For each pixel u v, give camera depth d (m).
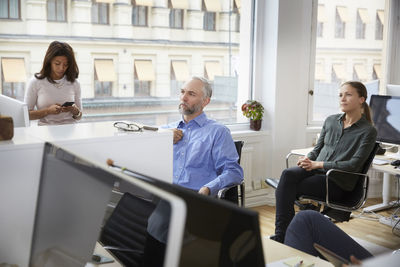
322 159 3.98
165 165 1.91
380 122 4.35
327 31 5.31
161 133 1.88
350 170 3.68
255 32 5.05
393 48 5.61
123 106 4.40
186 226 1.16
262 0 5.01
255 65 5.09
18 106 2.26
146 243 1.14
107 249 1.23
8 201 1.58
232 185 2.90
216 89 4.93
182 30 4.62
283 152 5.11
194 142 3.06
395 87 4.55
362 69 5.56
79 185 1.32
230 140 3.05
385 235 4.36
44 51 3.97
